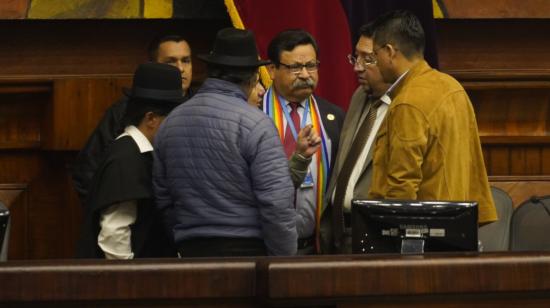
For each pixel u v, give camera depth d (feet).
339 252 61.52
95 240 55.47
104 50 77.66
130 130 56.44
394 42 56.54
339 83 72.74
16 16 75.61
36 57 77.25
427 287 41.29
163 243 56.54
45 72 77.30
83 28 77.51
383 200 46.24
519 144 81.35
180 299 41.37
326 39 73.15
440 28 80.84
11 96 77.46
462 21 80.94
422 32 56.85
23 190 77.92
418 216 45.88
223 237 52.39
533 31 81.51
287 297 40.50
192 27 77.87
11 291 40.57
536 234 64.08
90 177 67.77
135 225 55.42
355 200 46.37
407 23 56.54
